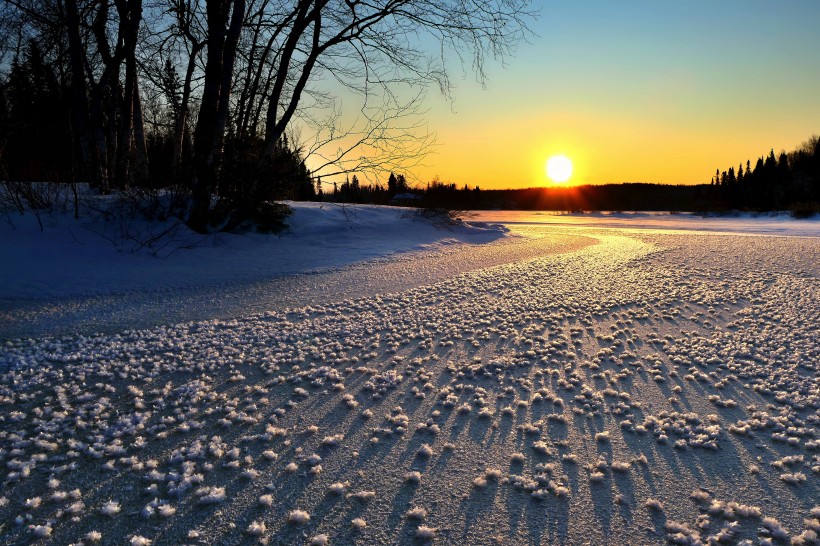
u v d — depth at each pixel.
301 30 12.72
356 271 9.98
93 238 10.20
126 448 3.23
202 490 2.77
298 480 2.91
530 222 31.16
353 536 2.45
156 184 12.11
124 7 12.83
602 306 7.23
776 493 2.82
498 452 3.22
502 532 2.48
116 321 6.12
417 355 5.08
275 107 13.24
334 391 4.18
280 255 11.25
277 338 5.56
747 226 29.78
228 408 3.80
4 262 8.59
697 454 3.22
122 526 2.50
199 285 8.24
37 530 2.42
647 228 26.84
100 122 13.16
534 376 4.54
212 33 11.27
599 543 2.42
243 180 11.88
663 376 4.57
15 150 13.75
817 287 8.61
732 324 6.30
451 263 11.38
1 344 5.20
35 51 13.88
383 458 3.15
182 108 15.85
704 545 2.39
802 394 4.13
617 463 3.06
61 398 3.91
